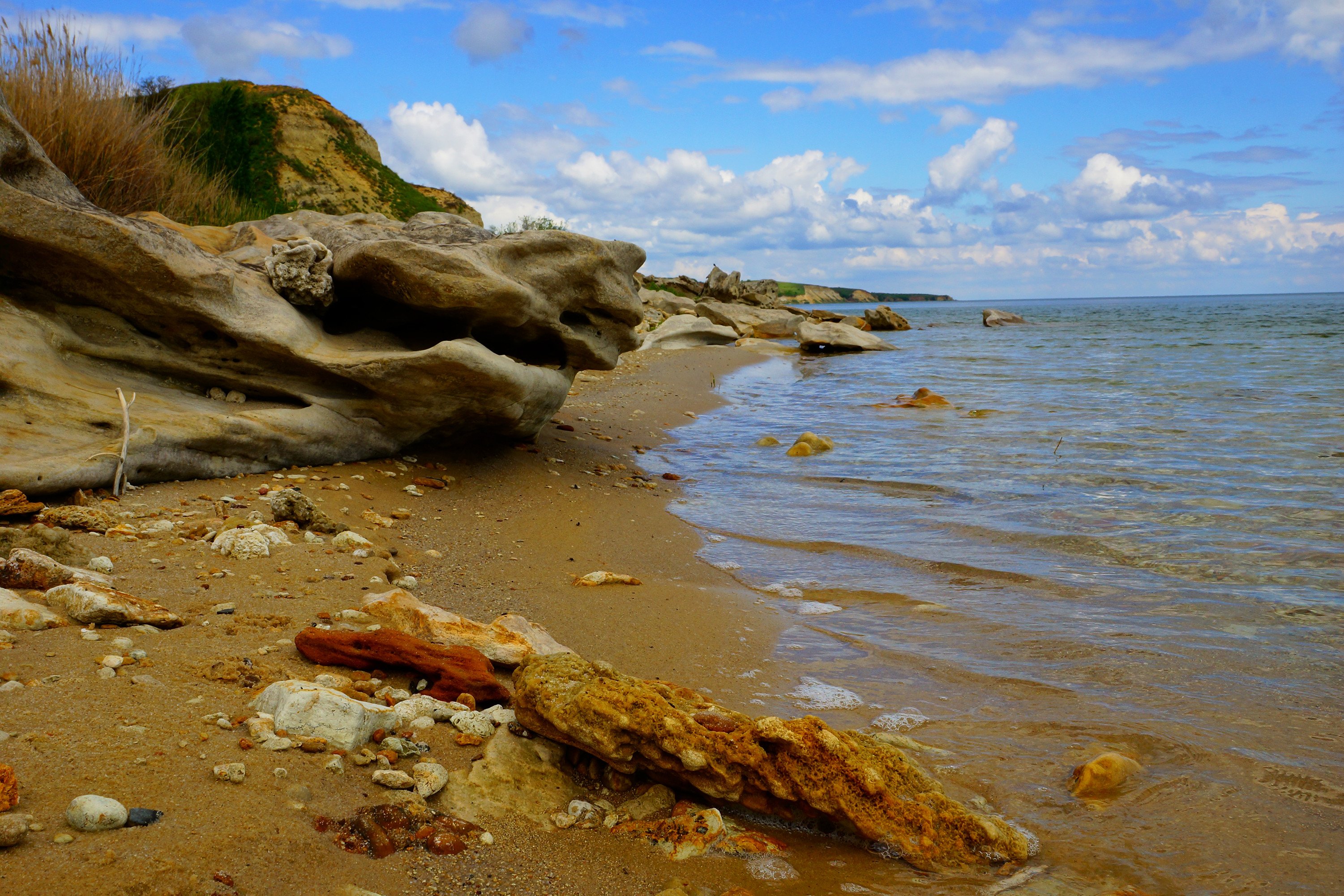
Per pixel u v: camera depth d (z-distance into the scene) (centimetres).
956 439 1456
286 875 286
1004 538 895
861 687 569
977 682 574
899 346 3625
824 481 1179
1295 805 423
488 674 474
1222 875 371
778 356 3209
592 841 357
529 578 738
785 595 756
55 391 714
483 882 315
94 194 1102
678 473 1242
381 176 3591
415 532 798
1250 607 693
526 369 992
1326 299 18988
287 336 869
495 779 375
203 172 1623
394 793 347
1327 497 1009
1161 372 2441
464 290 898
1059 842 396
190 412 793
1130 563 808
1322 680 563
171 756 333
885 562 838
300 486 813
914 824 387
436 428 980
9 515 583
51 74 1072
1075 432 1491
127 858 270
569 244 1008
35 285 767
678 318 3397
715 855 363
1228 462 1220
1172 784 443
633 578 755
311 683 409
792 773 395
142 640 437
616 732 390
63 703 355
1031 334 4431
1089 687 561
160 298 797
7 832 263
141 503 684
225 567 573
